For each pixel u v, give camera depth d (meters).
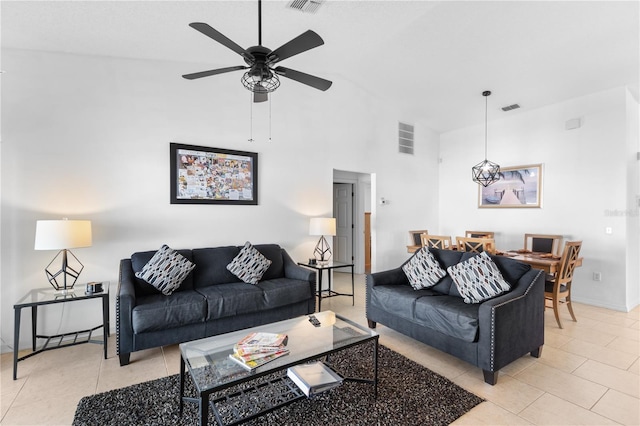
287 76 2.54
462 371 2.68
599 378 2.57
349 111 5.29
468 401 2.23
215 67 3.96
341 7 3.00
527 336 2.73
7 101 2.98
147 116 3.60
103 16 2.64
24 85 3.04
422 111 5.93
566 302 3.96
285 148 4.58
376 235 5.76
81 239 2.86
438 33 3.61
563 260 3.63
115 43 3.13
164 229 3.69
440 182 6.77
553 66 4.04
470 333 2.52
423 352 3.03
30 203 3.06
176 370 2.65
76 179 3.24
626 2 2.92
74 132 3.24
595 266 4.61
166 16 2.72
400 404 2.19
